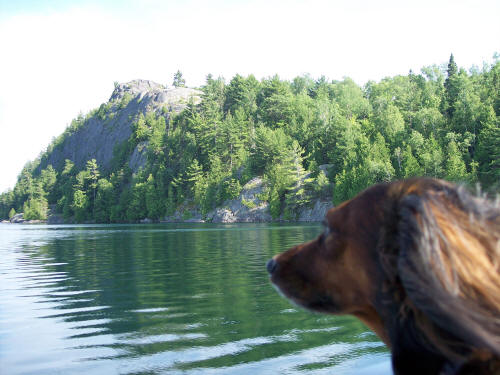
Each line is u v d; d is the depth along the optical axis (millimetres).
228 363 4934
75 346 5758
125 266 14703
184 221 100812
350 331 6137
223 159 102312
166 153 126062
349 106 116125
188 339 5945
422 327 878
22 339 6137
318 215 75125
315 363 4855
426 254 820
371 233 1102
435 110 80750
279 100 117312
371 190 1164
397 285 1010
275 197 81375
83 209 136000
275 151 88625
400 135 78000
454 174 56125
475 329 748
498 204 900
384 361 4820
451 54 105312
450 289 777
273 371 4633
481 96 86875
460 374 819
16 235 46781
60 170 186750
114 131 176375
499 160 53969
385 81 142000
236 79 141875
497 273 780
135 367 4891
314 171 82125
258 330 6328
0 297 9383
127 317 7336
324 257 1256
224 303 8234
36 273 13398
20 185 177500
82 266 15070
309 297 1273
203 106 128125
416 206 898
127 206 124625
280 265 1346
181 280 11219
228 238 30312
